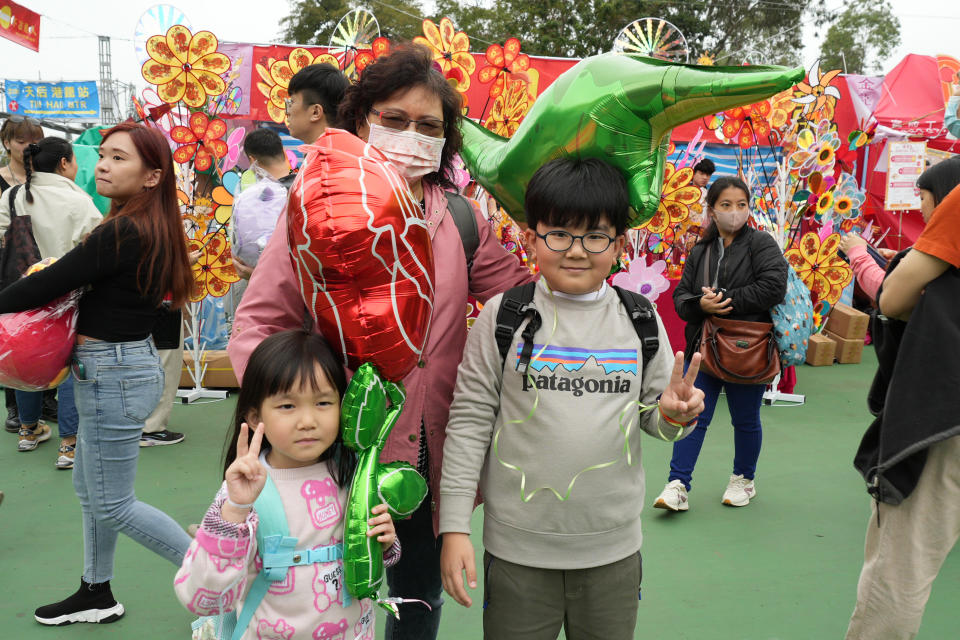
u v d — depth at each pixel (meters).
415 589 1.78
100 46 17.84
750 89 1.28
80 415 2.27
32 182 3.96
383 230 1.22
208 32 4.50
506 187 1.68
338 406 1.35
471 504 1.49
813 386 5.92
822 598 2.75
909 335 1.83
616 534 1.51
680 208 4.89
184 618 2.56
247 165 6.06
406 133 1.54
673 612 2.64
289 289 1.49
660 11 22.41
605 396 1.47
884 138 7.64
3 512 3.42
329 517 1.37
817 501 3.67
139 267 2.19
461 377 1.55
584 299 1.51
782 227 5.18
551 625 1.55
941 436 1.75
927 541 1.87
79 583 2.79
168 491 3.68
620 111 1.41
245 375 1.35
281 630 1.32
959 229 1.74
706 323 3.50
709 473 4.06
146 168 2.23
